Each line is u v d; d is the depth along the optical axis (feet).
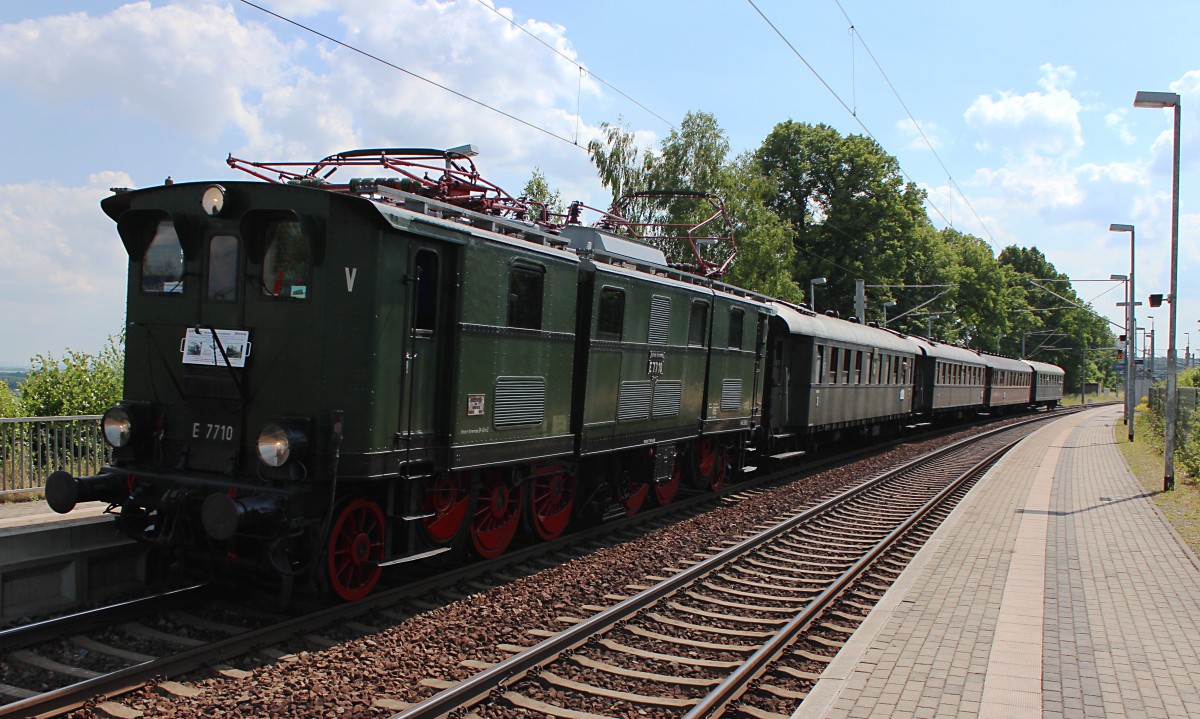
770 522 40.75
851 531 40.06
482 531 30.07
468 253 26.37
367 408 23.12
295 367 22.68
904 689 18.21
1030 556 32.37
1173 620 23.97
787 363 60.18
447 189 30.37
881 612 24.26
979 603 25.44
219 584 24.62
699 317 43.09
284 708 16.99
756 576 30.63
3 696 17.10
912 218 173.88
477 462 27.32
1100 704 17.65
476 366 27.02
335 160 30.22
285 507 21.71
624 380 36.01
